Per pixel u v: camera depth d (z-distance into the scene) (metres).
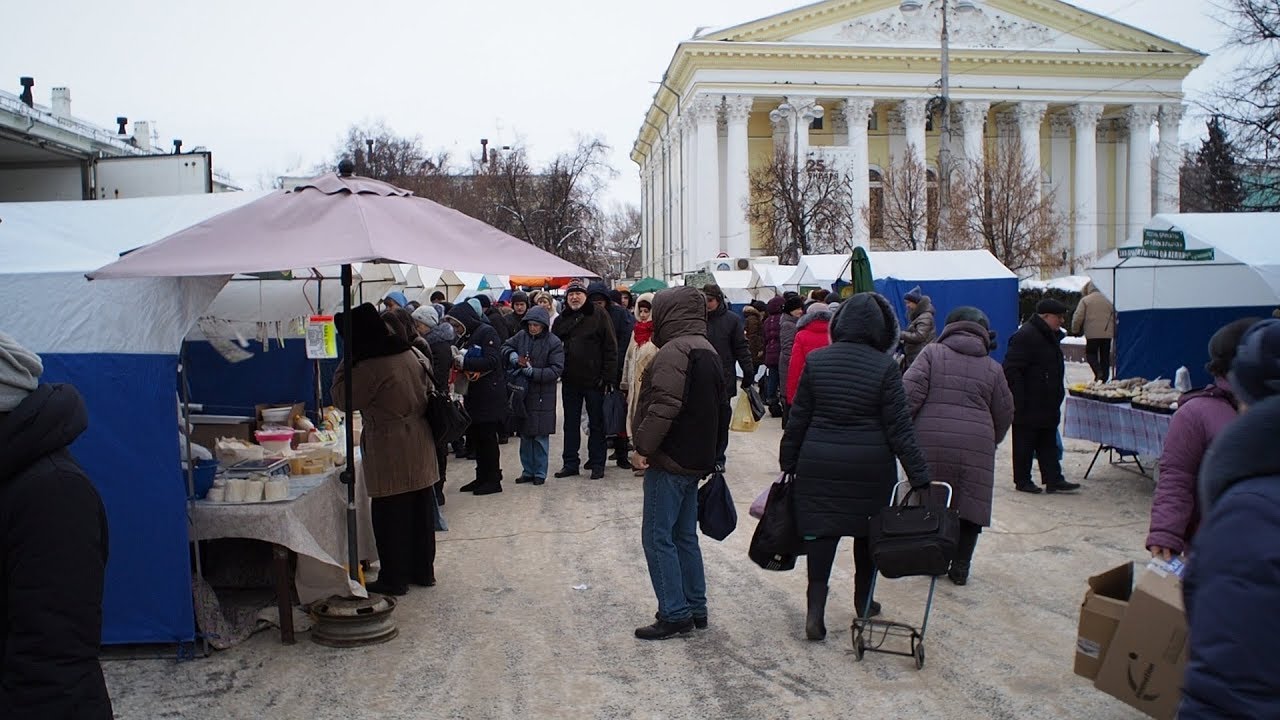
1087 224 51.00
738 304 24.62
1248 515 1.89
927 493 4.98
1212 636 1.89
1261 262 9.22
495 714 4.48
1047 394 9.12
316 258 4.61
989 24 50.31
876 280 16.70
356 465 6.60
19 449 2.55
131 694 4.73
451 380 9.66
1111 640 3.95
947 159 28.09
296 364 8.08
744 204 47.44
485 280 20.78
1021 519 8.21
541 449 10.23
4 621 2.55
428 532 6.52
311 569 5.78
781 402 13.47
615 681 4.86
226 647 5.36
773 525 5.26
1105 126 55.69
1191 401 4.11
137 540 5.12
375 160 48.06
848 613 5.84
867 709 4.45
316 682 4.89
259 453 6.18
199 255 4.71
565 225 50.06
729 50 48.12
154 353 5.04
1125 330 11.43
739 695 4.64
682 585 5.49
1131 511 8.44
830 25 49.75
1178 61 50.53
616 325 12.02
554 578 6.74
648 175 73.25
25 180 12.94
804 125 49.03
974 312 6.36
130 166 10.75
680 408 5.24
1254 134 17.73
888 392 5.07
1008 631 5.46
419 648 5.38
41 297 5.01
